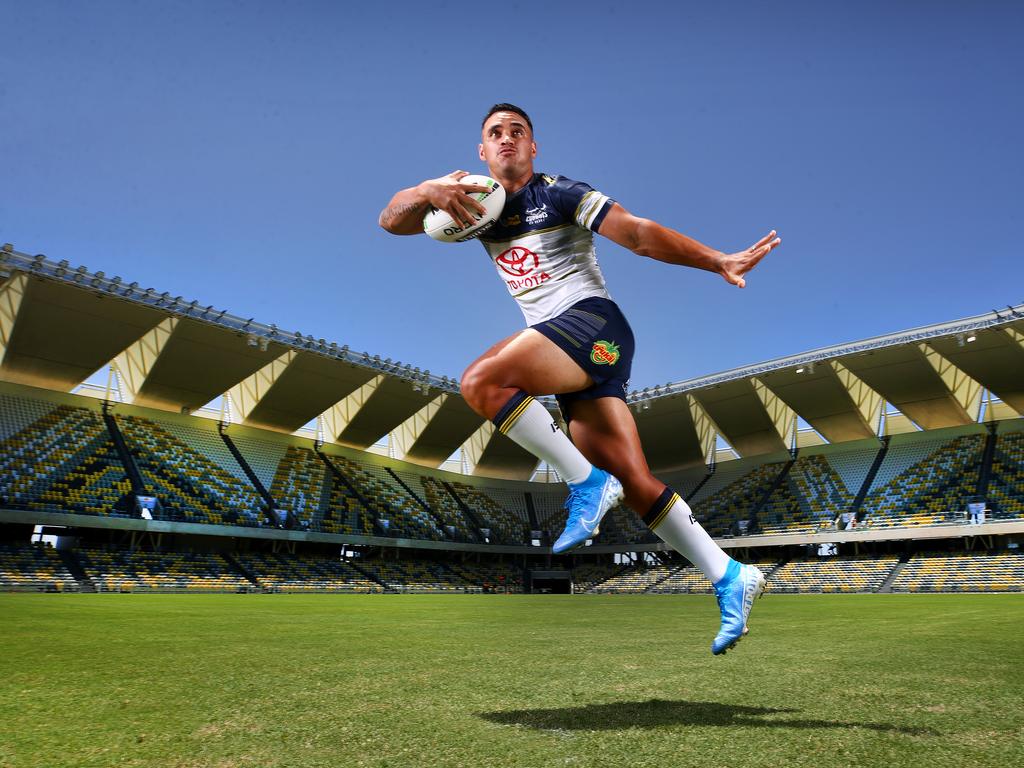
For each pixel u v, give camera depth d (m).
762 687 3.96
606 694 3.70
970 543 37.78
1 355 32.16
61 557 31.28
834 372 39.06
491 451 52.53
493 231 3.08
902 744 2.48
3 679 4.28
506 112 3.07
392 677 4.42
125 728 2.79
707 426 49.53
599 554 51.69
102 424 36.31
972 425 41.41
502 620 12.67
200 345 34.19
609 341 2.96
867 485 42.25
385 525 43.72
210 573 34.88
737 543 42.88
